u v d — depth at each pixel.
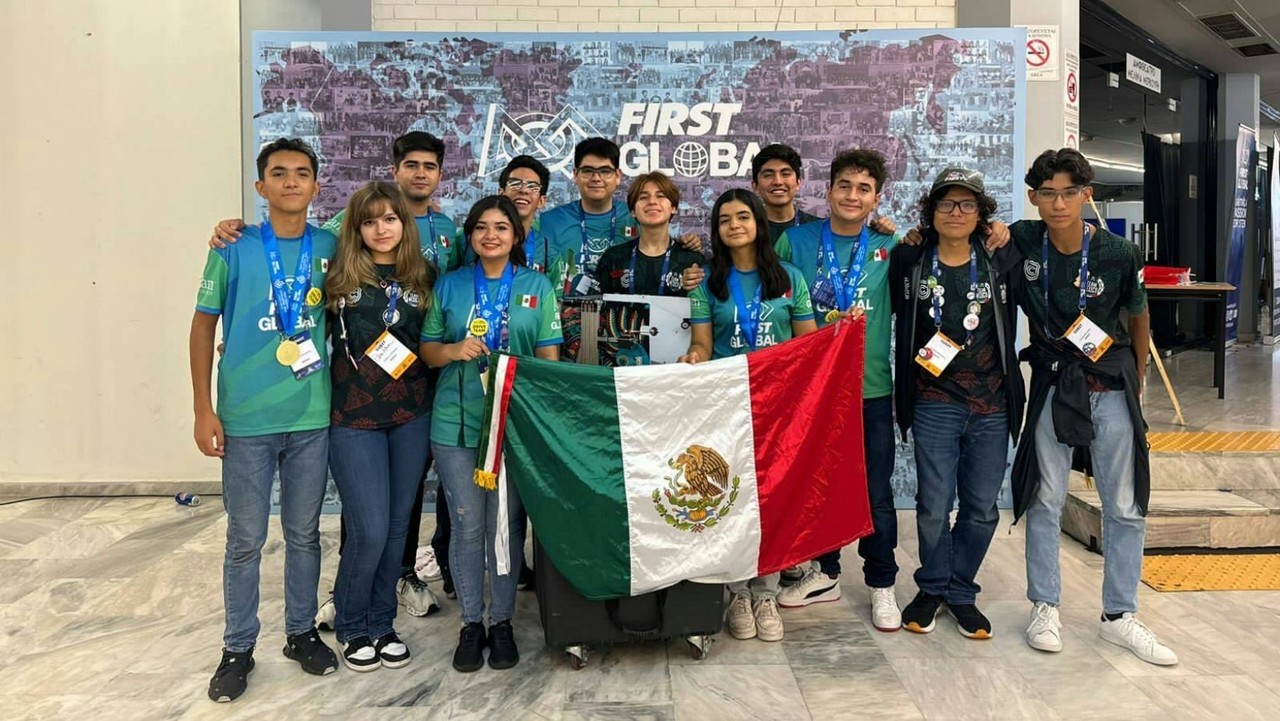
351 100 4.18
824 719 2.33
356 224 2.50
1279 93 10.48
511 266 2.66
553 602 2.58
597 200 3.39
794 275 2.89
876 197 2.97
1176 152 9.23
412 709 2.40
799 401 2.71
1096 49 7.55
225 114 4.54
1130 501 2.74
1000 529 4.03
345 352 2.53
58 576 3.49
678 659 2.71
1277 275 9.45
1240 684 2.52
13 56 4.55
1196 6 7.05
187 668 2.67
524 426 2.51
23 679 2.59
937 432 2.80
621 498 2.52
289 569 2.61
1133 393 2.67
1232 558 3.60
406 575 3.14
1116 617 2.80
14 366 4.70
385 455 2.60
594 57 4.19
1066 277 2.68
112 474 4.73
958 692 2.48
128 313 4.66
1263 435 4.43
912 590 3.28
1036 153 4.56
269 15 4.48
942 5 4.69
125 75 4.55
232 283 2.42
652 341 2.89
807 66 4.18
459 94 4.20
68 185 4.61
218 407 2.46
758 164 3.22
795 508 2.72
